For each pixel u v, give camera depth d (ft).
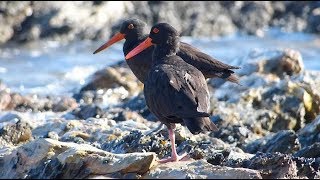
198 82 32.89
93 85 61.21
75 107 53.88
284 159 29.27
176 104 31.55
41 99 58.90
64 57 82.12
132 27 48.14
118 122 43.78
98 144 37.27
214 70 41.45
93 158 29.19
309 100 50.29
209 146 36.35
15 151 31.27
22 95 60.23
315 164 31.09
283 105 49.88
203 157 33.06
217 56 81.30
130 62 44.39
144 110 50.42
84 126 40.42
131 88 60.75
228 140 43.88
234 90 52.80
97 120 41.83
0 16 86.33
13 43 86.79
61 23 88.17
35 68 77.00
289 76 56.08
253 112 48.73
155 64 35.58
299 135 43.60
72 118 48.67
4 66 77.30
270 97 50.57
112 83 61.26
